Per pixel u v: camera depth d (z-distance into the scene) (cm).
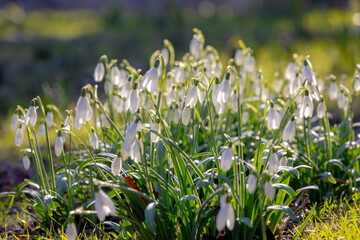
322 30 2111
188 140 530
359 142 569
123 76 560
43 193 474
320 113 426
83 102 359
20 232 505
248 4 4031
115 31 2841
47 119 487
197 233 371
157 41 2266
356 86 533
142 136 347
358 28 1750
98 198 310
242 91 611
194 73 525
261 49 1557
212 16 3522
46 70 1609
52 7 4781
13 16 3180
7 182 693
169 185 381
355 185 531
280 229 425
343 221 423
